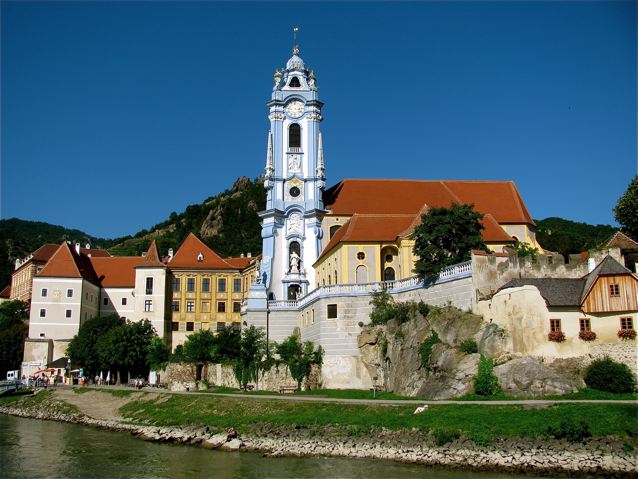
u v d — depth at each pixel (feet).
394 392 241.14
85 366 371.35
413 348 239.30
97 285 452.35
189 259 442.09
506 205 360.89
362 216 326.65
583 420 166.30
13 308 505.25
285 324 321.32
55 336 411.54
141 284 425.69
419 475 161.79
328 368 273.95
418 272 259.39
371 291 274.98
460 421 179.73
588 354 203.41
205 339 318.86
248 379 294.25
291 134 379.14
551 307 207.92
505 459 164.35
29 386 358.64
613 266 206.69
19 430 254.88
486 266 235.61
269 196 371.15
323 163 372.99
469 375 208.95
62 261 423.23
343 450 186.60
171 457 196.34
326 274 336.08
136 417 263.90
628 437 160.25
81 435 240.73
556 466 159.02
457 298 242.99
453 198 365.40
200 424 229.45
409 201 366.63
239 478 167.43
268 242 363.15
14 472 180.04
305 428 201.77
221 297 437.17
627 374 193.57
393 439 183.73
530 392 196.03
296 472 169.89
